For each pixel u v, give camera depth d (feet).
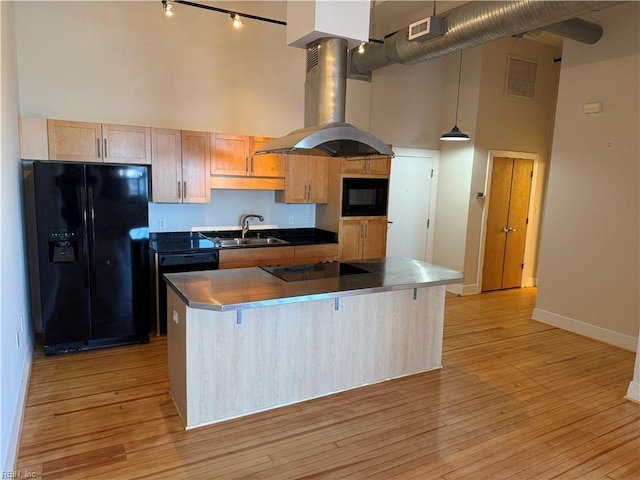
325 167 17.49
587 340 15.23
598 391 11.39
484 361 13.21
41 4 13.09
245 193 17.15
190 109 15.53
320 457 8.32
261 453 8.39
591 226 15.43
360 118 19.25
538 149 22.04
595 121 15.19
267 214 17.75
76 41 13.64
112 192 12.62
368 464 8.14
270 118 17.01
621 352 14.16
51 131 12.63
